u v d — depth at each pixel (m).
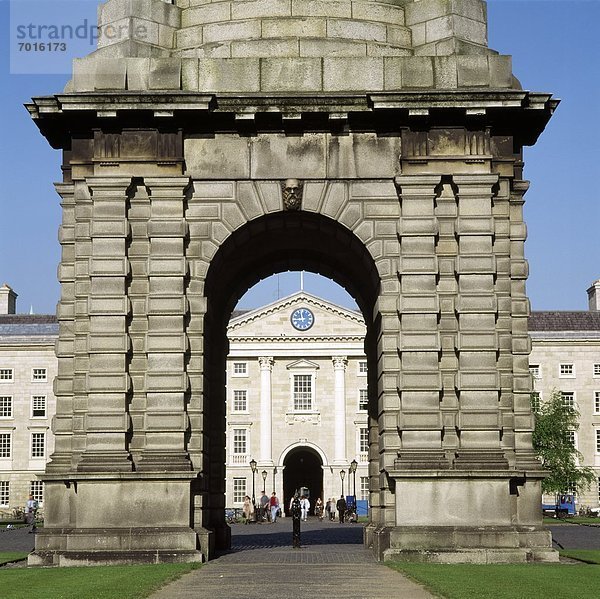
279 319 120.12
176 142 37.56
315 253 43.94
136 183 37.59
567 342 115.19
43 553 35.38
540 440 97.75
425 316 36.91
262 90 37.75
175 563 34.66
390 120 37.53
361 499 118.25
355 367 120.19
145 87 37.53
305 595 24.89
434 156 37.44
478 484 35.88
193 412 36.94
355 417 119.38
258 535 58.88
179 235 37.31
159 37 39.19
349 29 38.94
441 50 38.66
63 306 37.75
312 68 37.91
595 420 114.25
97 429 36.25
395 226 37.62
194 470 36.06
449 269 37.34
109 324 36.81
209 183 37.78
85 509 35.78
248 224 37.88
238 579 29.11
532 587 26.22
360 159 37.81
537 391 102.75
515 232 38.19
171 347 36.84
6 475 116.62
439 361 36.84
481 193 37.38
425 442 36.28
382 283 37.38
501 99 36.84
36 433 117.12
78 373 36.97
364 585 27.31
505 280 37.47
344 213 37.66
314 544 47.34
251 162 37.78
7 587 26.80
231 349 119.75
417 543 35.44
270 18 38.88
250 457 118.50
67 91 38.19
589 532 63.09
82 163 37.78
